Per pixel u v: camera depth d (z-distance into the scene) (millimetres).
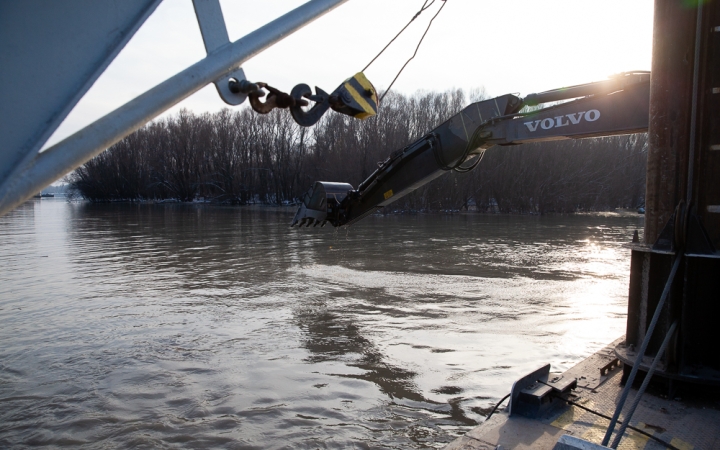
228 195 70125
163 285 13203
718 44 3775
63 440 5363
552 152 51719
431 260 17516
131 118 1622
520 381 3633
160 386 6672
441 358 7676
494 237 26062
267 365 7387
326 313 10305
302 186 63500
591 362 4617
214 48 1855
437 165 6699
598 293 12289
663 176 3996
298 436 5422
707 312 3918
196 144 74188
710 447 3076
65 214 49312
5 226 33594
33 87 1405
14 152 1386
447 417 5855
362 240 24250
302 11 2105
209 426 5633
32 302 11320
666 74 3949
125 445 5262
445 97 54469
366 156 52375
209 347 8203
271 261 17266
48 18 1420
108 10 1525
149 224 35094
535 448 3082
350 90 2656
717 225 3863
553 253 19672
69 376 7012
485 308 10750
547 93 5922
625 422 2910
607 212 57250
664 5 3932
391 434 5477
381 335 8805
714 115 3820
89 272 15188
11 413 5938
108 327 9344
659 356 3248
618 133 5297
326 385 6699
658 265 3984
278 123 66688
